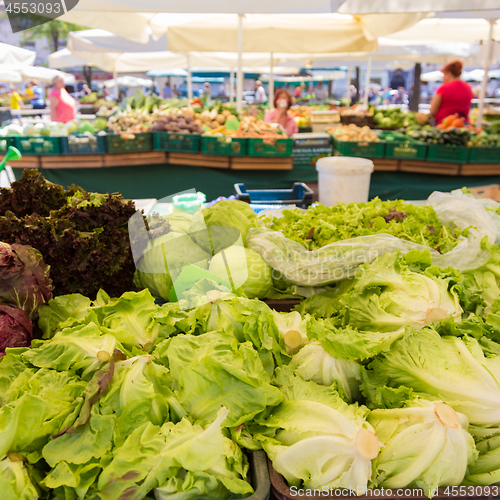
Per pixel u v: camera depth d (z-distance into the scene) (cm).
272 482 113
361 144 581
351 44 637
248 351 129
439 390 124
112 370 119
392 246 187
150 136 613
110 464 104
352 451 110
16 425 105
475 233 205
